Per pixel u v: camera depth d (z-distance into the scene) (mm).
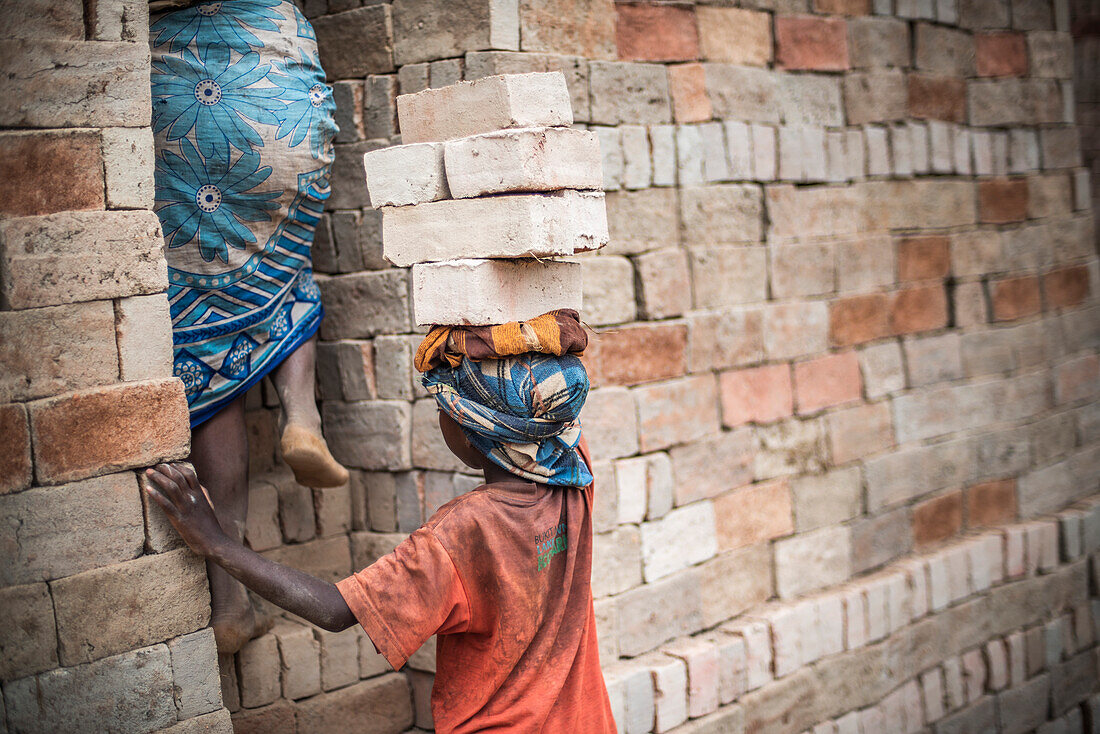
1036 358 5246
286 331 2906
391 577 2029
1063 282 5418
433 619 2021
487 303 2102
